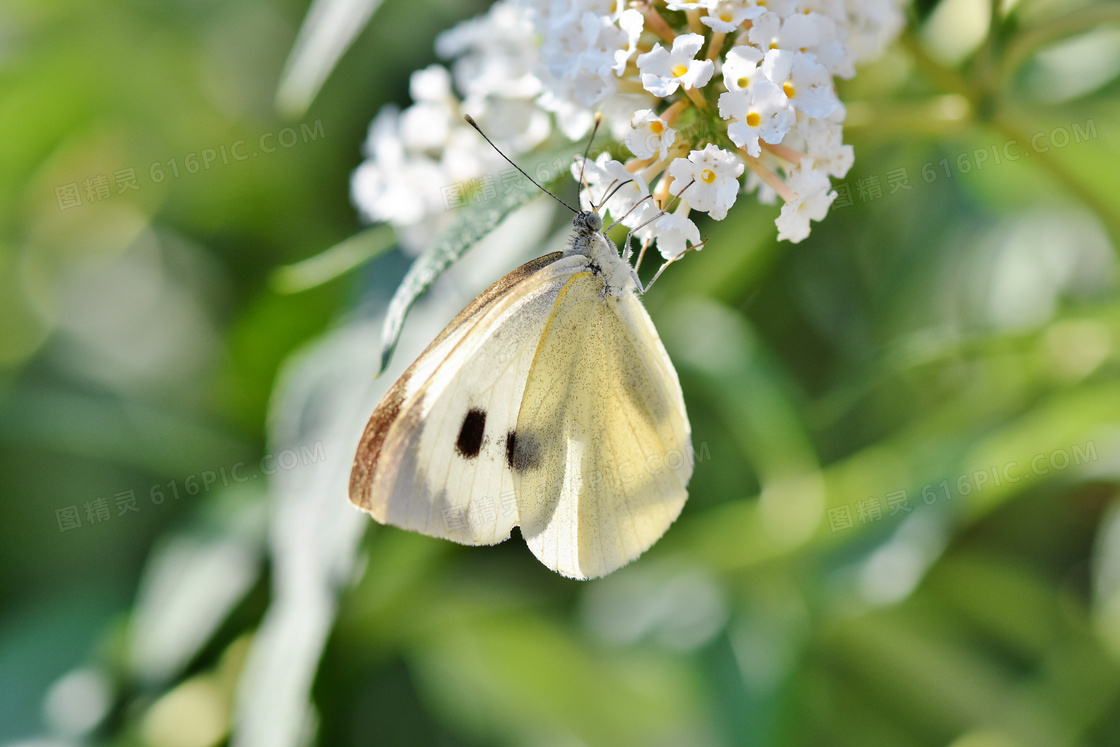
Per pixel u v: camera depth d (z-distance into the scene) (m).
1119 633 0.41
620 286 0.38
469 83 0.38
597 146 0.37
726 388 0.41
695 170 0.36
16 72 0.44
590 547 0.38
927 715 0.42
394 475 0.37
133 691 0.41
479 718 0.42
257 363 0.43
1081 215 0.42
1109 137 0.40
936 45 0.41
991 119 0.38
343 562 0.38
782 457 0.41
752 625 0.41
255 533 0.41
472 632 0.42
